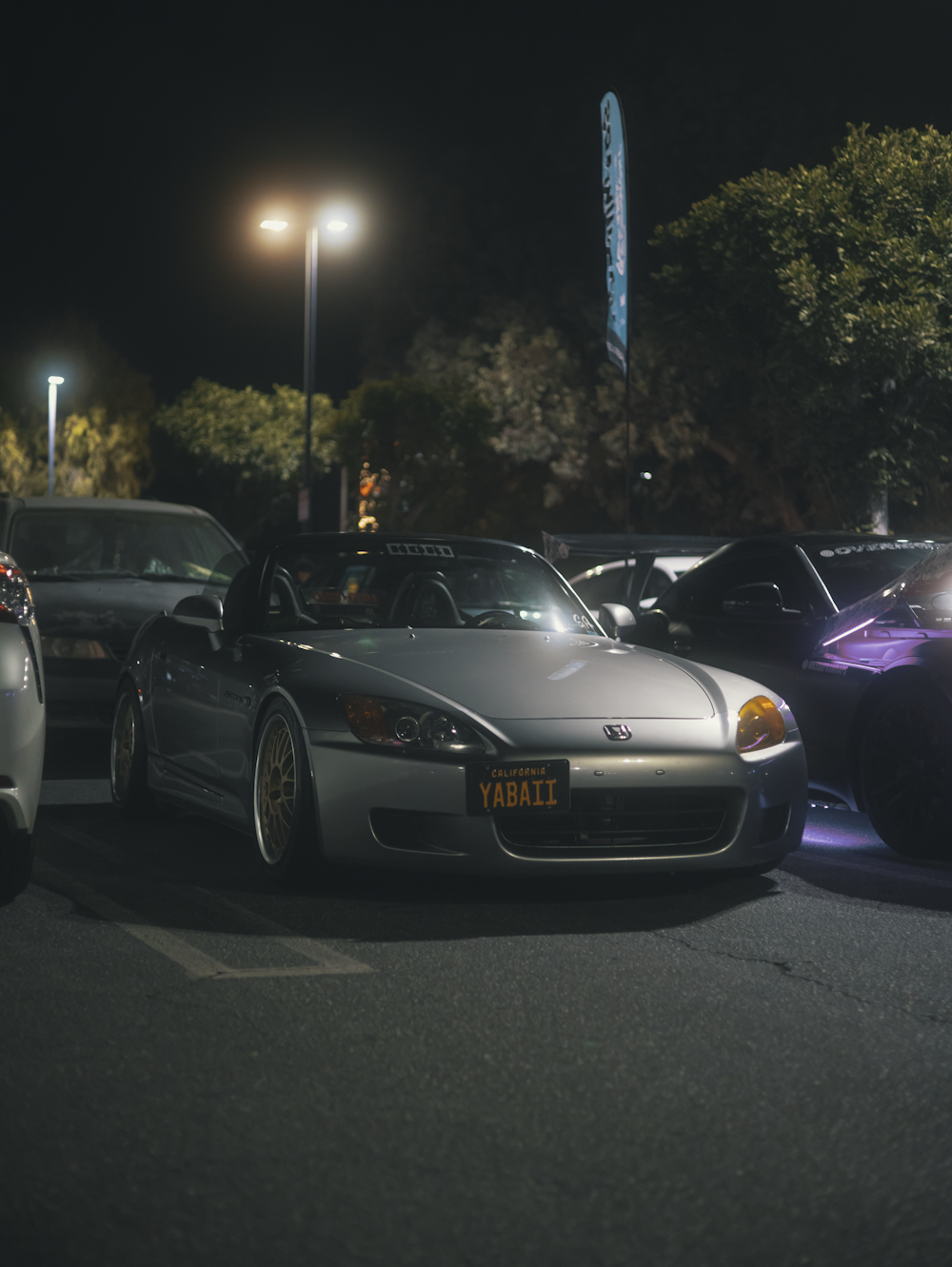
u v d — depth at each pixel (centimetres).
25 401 6281
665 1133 311
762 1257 254
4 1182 283
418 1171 290
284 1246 257
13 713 489
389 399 4231
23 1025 384
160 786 713
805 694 719
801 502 4103
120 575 1065
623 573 1462
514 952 467
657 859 536
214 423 5556
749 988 426
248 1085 340
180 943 473
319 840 540
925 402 2212
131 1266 250
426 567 686
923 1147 304
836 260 2133
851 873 609
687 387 3947
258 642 630
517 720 536
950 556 670
